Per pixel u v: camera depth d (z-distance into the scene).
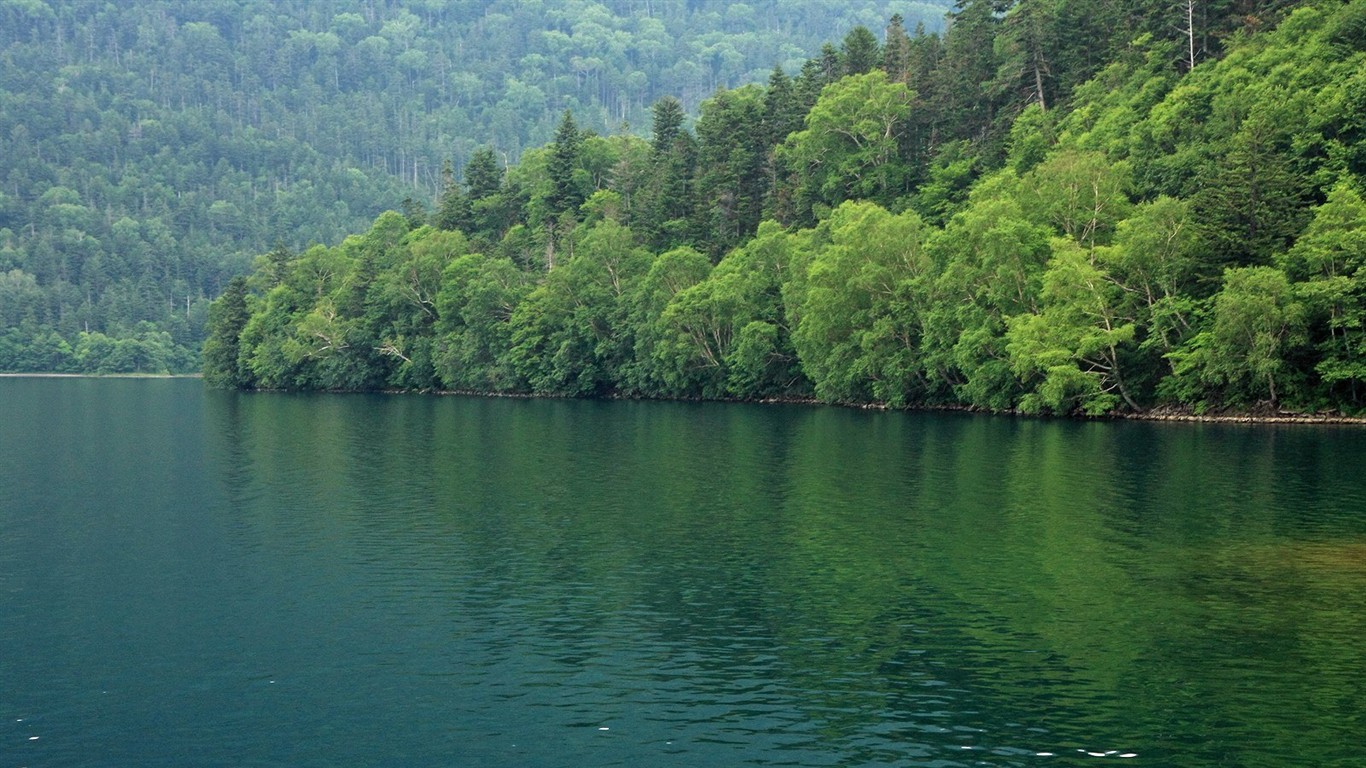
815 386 118.19
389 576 35.78
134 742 22.95
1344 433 72.94
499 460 65.12
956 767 21.30
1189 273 84.00
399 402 136.00
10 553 39.47
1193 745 22.09
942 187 126.25
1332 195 76.94
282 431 87.50
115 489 54.31
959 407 106.06
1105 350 89.25
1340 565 35.69
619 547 39.72
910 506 47.22
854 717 23.70
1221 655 27.17
